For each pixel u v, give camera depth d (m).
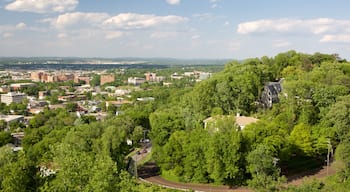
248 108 161.38
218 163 109.25
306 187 76.38
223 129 117.50
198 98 160.38
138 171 131.12
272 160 101.44
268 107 164.12
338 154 100.38
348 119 117.50
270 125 115.69
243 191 106.50
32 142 184.25
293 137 118.56
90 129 136.62
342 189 90.88
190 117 145.25
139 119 199.62
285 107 141.38
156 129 136.25
